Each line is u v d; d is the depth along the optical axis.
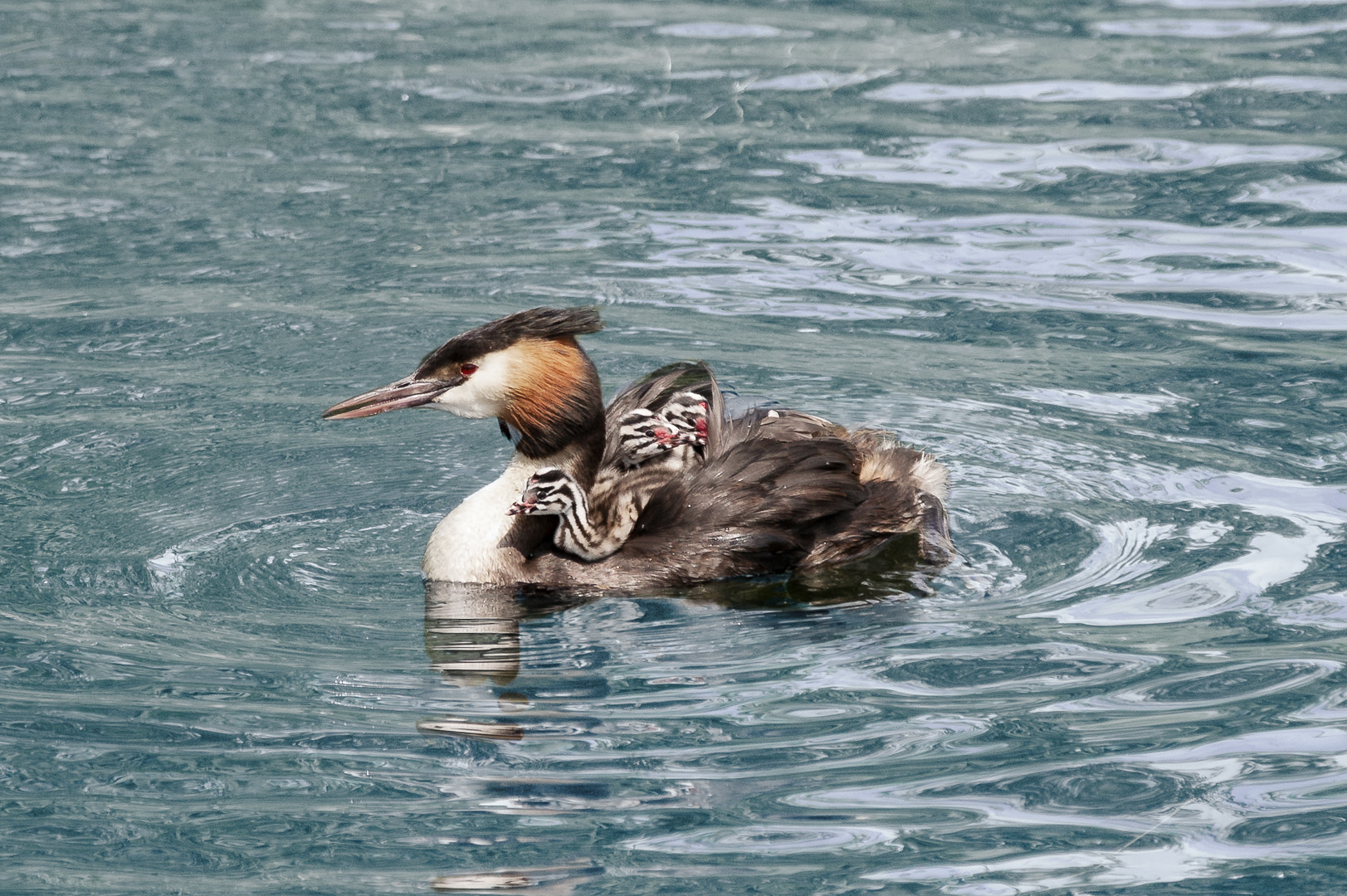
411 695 9.87
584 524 11.81
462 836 8.30
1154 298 16.45
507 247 17.95
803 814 8.45
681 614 11.23
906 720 9.49
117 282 17.12
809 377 14.73
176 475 13.12
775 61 24.19
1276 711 9.46
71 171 20.30
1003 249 17.73
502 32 26.09
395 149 20.98
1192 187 19.23
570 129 21.66
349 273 17.34
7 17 27.09
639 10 27.28
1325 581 11.11
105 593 11.21
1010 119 21.61
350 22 26.77
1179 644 10.35
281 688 9.93
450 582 11.65
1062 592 11.20
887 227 18.38
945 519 12.25
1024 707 9.62
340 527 12.43
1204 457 13.16
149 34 26.08
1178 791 8.65
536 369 11.84
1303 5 26.56
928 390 14.48
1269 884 7.80
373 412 11.98
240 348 15.59
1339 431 13.51
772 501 11.96
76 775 8.84
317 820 8.45
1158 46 24.61
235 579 11.53
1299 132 20.77
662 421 12.49
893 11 26.92
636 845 8.20
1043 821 8.34
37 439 13.64
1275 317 15.91
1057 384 14.59
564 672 10.23
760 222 18.56
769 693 9.90
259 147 21.12
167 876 7.94
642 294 16.70
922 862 8.03
